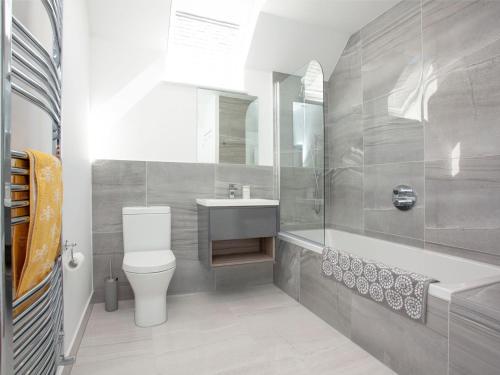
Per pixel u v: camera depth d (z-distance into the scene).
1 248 0.60
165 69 2.61
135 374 1.49
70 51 1.63
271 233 2.52
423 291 1.32
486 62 1.74
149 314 2.00
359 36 2.76
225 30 2.76
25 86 0.99
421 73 2.15
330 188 3.21
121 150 2.45
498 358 1.03
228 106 2.83
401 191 2.30
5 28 0.62
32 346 0.83
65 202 1.50
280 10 2.46
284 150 2.84
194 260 2.65
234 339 1.83
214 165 2.74
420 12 2.15
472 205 1.82
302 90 2.54
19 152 0.73
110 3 2.18
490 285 1.30
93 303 2.33
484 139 1.75
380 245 2.46
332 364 1.57
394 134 2.39
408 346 1.42
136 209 2.33
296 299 2.46
